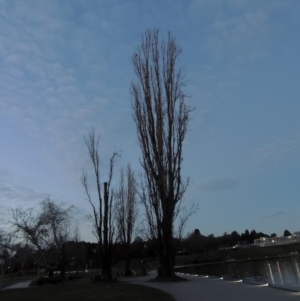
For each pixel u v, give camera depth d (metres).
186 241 99.06
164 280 23.42
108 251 29.14
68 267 71.31
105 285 23.61
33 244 47.44
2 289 28.58
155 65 26.67
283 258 68.94
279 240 101.44
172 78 26.33
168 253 24.67
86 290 20.38
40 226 46.50
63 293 19.44
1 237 63.03
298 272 33.41
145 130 25.69
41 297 17.55
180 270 44.44
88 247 75.06
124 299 14.34
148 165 25.39
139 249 64.00
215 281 21.41
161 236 24.89
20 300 16.67
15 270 80.19
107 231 29.42
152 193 25.20
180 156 25.34
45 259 45.31
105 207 29.84
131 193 47.28
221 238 114.75
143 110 25.94
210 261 75.50
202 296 13.84
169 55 26.84
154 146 25.23
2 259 36.00
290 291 13.84
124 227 43.75
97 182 30.56
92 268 73.25
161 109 25.72
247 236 123.31
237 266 50.53
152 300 13.48
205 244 103.12
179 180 25.30
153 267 59.62
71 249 60.28
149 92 26.16
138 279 30.50
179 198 25.16
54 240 46.31
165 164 25.03
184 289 17.08
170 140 25.36
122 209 44.06
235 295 13.46
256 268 42.44
